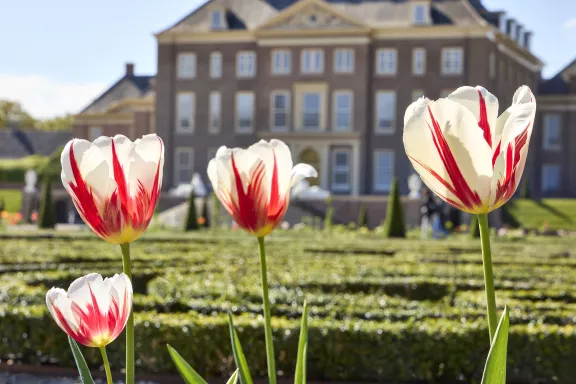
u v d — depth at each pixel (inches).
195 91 1865.2
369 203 1533.0
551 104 1978.3
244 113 1847.9
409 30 1758.1
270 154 73.7
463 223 1486.2
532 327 243.3
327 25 1781.5
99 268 428.1
